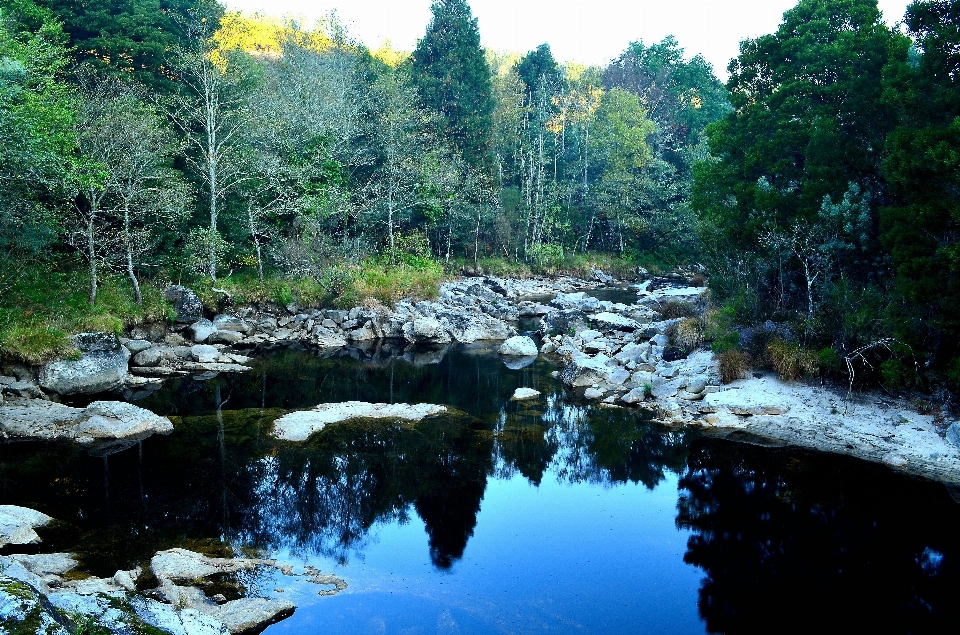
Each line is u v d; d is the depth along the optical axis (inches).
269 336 1205.7
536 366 1056.8
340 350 1163.9
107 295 988.6
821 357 737.6
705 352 904.9
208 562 406.0
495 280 1983.3
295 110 1660.9
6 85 714.8
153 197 1031.6
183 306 1083.3
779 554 460.8
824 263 833.5
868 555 459.8
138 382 854.5
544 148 2815.0
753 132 952.9
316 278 1336.1
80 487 530.0
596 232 2714.1
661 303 1481.3
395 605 378.3
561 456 648.4
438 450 649.6
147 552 422.6
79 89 1056.2
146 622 245.0
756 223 900.0
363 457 622.5
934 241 644.7
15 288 866.8
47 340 765.9
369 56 2459.4
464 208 2183.8
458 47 2421.3
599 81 3558.1
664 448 672.4
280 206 1393.9
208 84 1325.0
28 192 858.8
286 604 363.3
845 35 821.9
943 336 700.7
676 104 3250.5
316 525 485.7
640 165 2719.0
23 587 204.5
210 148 1277.1
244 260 1380.4
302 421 708.0
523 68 3117.6
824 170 810.8
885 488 565.9
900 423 665.6
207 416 731.4
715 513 525.7
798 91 864.3
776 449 661.9
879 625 372.5
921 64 673.6
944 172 605.9
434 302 1446.9
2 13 839.7
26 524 437.4
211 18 1732.3
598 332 1176.2
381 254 1749.5
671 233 2596.0
